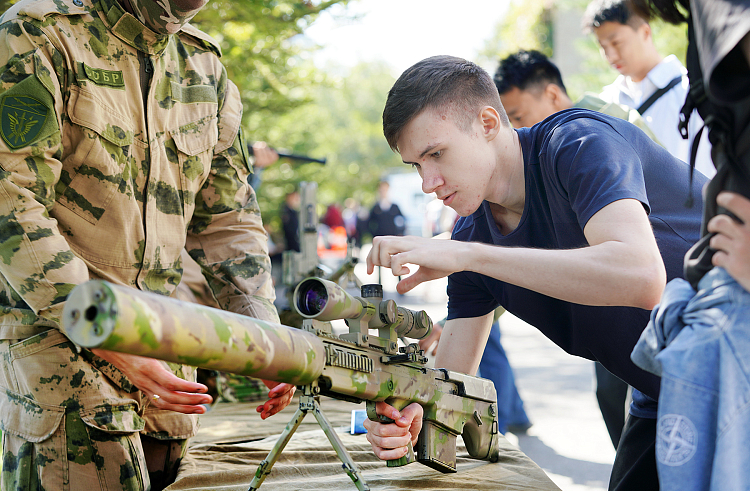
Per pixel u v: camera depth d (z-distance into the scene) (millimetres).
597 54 12953
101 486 1865
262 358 1259
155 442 2215
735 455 1109
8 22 1783
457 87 1809
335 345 1514
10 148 1708
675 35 10078
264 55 6840
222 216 2312
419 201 21875
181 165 2123
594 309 1893
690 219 1874
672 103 3424
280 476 2029
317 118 13047
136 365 1645
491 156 1869
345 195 35031
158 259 2090
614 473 2016
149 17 1932
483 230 2164
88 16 1904
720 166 1221
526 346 8719
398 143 1864
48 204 1792
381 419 1718
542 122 1939
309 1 6539
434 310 11273
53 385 1830
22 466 1849
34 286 1693
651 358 1326
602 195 1592
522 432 4895
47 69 1779
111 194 1935
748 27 1040
